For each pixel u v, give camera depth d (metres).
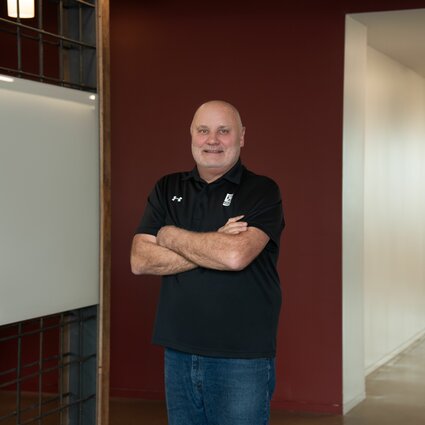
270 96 5.60
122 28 5.89
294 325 5.56
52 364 5.93
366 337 6.71
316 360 5.52
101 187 3.46
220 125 3.00
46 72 5.87
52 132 3.21
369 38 6.38
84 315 3.49
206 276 2.93
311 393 5.53
